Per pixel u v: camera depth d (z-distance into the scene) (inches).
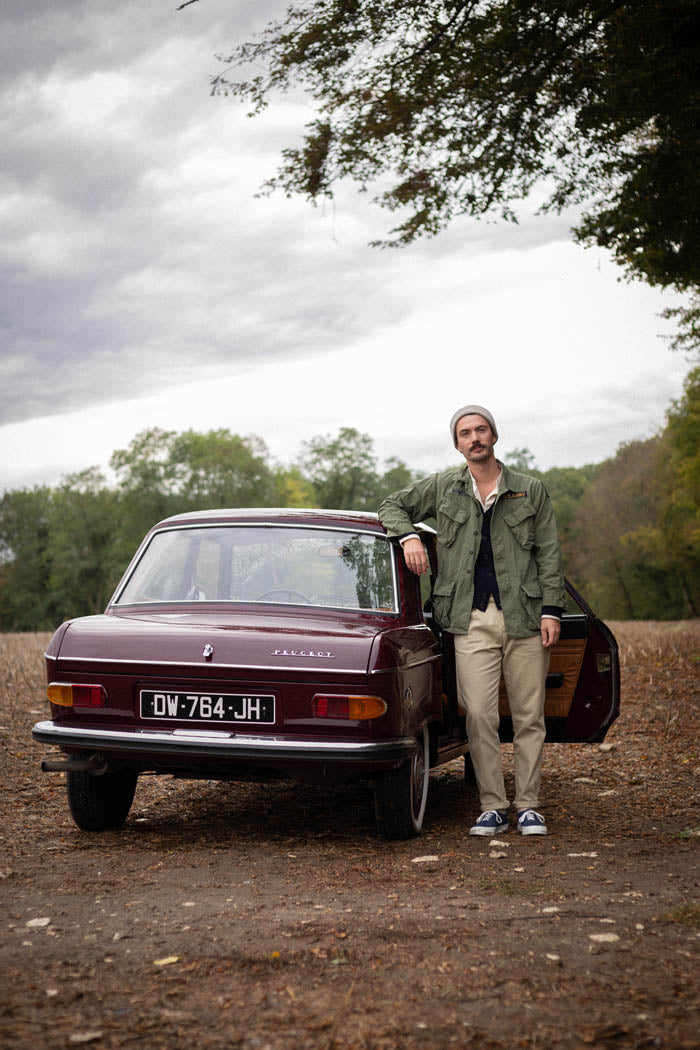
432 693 218.5
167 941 135.0
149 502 3154.5
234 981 120.2
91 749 196.4
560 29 382.3
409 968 125.3
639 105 380.2
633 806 249.3
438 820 233.8
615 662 247.9
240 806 246.5
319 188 421.7
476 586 215.0
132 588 225.1
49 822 222.8
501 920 146.1
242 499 3191.4
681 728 373.7
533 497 214.8
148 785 272.1
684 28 365.7
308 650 190.1
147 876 173.5
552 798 262.5
